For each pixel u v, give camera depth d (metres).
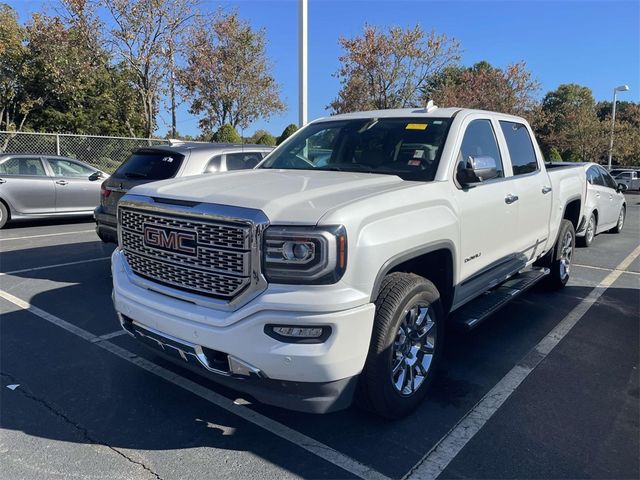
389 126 4.38
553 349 4.67
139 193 3.42
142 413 3.47
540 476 2.86
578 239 10.09
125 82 27.11
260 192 3.04
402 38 22.17
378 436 3.22
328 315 2.65
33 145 15.65
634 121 53.75
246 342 2.73
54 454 3.00
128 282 3.45
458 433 3.26
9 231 10.84
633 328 5.25
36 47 24.30
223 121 29.62
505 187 4.50
